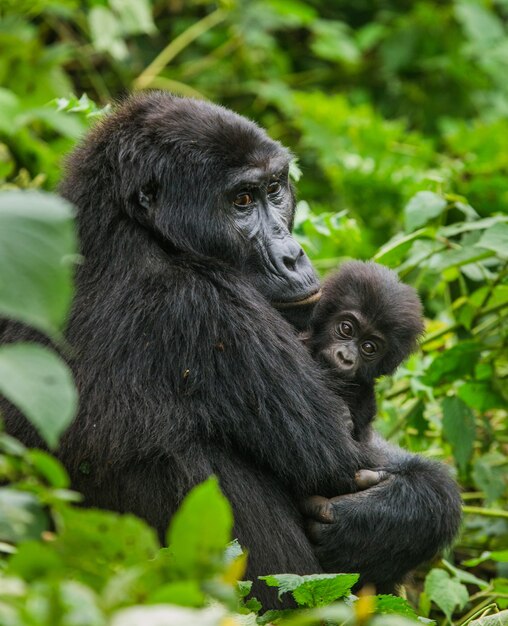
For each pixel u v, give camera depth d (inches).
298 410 362.0
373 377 425.4
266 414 356.8
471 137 769.6
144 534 224.5
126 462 342.0
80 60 777.6
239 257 386.3
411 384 478.6
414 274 515.8
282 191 408.5
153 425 343.0
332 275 441.4
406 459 402.3
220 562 213.6
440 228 500.4
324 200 781.9
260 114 855.7
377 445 419.5
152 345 350.6
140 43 848.3
